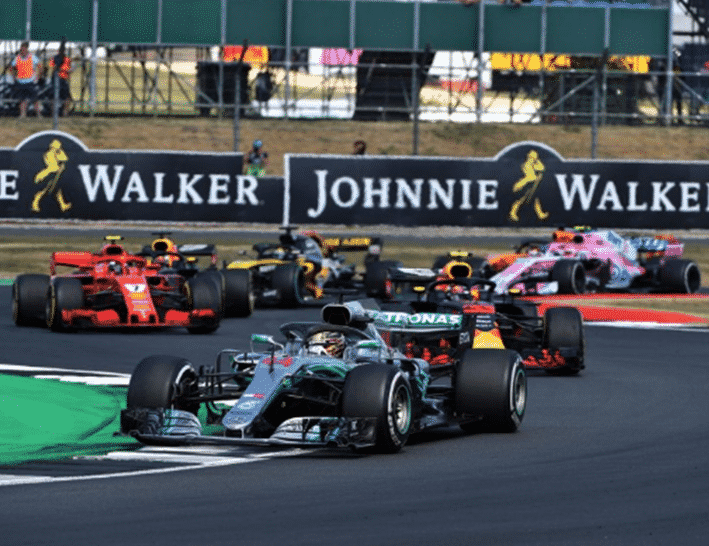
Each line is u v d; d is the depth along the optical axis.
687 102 161.25
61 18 152.00
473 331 53.72
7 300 88.62
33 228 126.19
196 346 66.50
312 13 153.75
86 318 70.25
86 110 157.00
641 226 120.38
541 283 92.50
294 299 87.12
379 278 92.88
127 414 37.81
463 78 157.50
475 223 119.62
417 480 33.25
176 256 83.00
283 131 153.12
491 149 152.88
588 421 45.69
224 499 30.25
